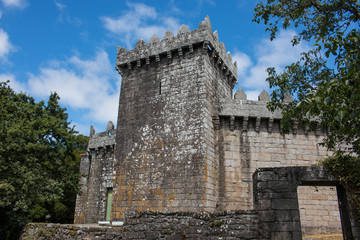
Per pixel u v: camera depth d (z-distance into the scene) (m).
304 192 21.78
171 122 22.17
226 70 26.25
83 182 34.69
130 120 24.20
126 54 25.92
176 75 23.19
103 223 19.86
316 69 14.13
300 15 13.76
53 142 26.64
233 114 22.80
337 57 10.55
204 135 20.58
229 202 21.11
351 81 8.12
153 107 23.42
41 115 27.36
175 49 23.44
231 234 10.80
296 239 10.20
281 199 10.59
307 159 22.75
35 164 23.81
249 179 21.84
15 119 24.56
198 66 22.44
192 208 19.33
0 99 26.20
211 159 20.98
